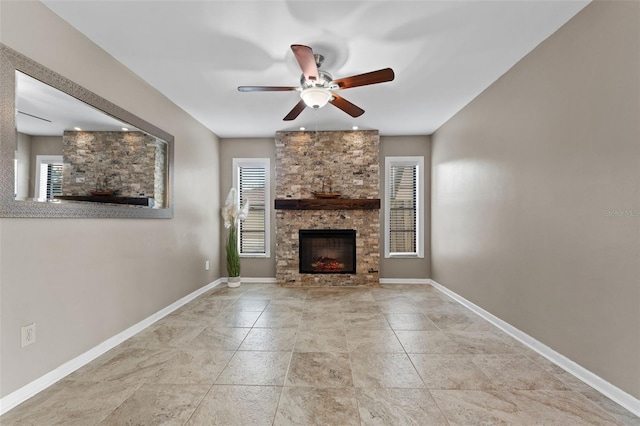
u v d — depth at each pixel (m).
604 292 1.97
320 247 5.21
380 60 2.77
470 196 3.79
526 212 2.72
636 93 1.76
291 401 1.88
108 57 2.64
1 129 1.77
